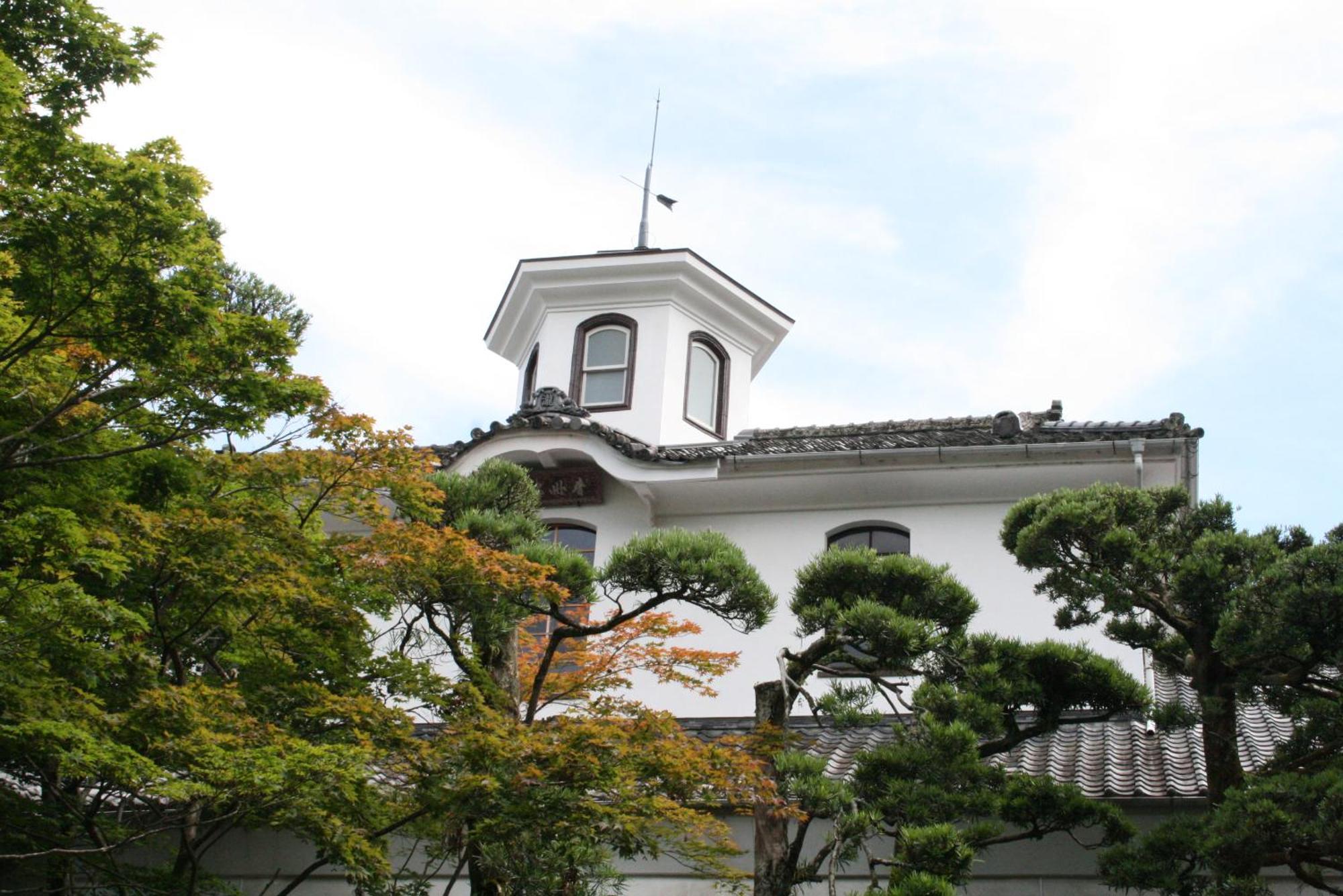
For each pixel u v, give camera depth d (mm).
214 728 11938
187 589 12938
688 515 21062
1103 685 13266
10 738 11320
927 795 11852
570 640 16406
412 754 12180
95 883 14078
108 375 12320
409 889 12820
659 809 12320
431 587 13398
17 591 11289
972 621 19250
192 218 11867
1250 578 12289
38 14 12023
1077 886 14117
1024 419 20641
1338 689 12617
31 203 11094
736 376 25250
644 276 24562
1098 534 12945
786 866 12172
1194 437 18969
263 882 16047
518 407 25734
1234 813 11117
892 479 20234
